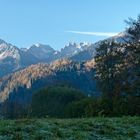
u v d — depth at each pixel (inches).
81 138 906.1
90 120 1213.1
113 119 1267.2
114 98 2544.3
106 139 941.2
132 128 1090.7
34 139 866.8
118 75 2679.6
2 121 1093.1
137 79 2571.4
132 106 2479.1
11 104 5073.8
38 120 1147.9
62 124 1079.0
